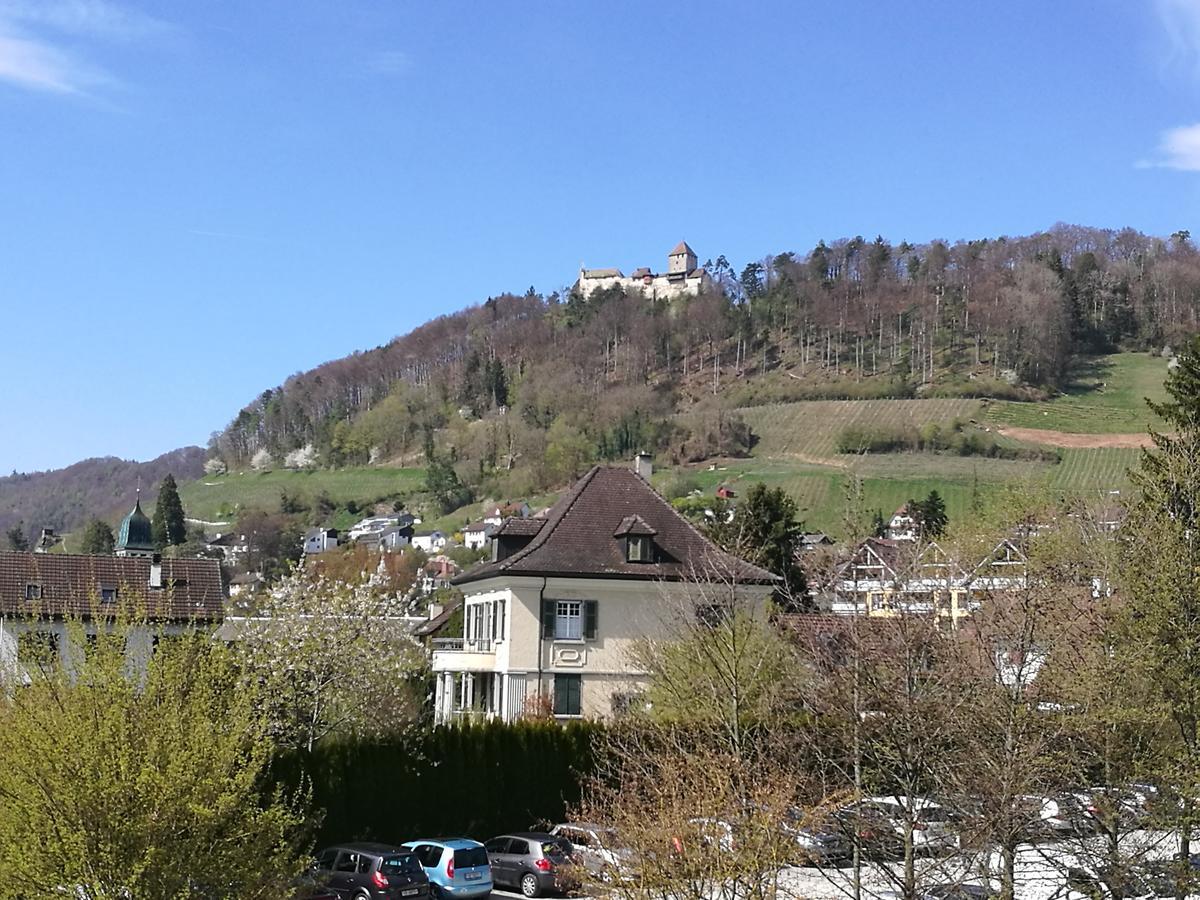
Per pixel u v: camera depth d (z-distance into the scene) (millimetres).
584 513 52750
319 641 46969
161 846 22281
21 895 22156
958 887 23500
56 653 24359
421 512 194125
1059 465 139000
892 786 25281
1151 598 27328
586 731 42469
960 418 162625
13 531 157125
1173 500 30547
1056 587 27531
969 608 29828
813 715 27594
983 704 24125
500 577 50094
